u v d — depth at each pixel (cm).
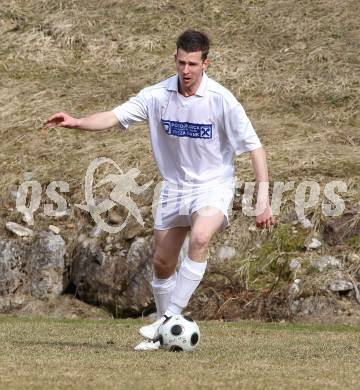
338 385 2378
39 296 4669
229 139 2869
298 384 2372
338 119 5644
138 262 4503
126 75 6306
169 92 2869
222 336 3506
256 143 2862
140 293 4472
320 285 4197
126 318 4494
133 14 6894
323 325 3966
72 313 4572
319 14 6725
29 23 6888
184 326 2894
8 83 6303
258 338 3438
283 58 6303
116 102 5969
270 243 4453
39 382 2352
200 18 6794
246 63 6247
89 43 6631
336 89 5931
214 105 2842
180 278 2881
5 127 5772
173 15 6838
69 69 6431
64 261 4716
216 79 6103
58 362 2678
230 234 4516
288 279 4288
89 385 2311
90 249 4647
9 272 4728
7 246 4769
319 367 2684
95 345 3117
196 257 2862
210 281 4369
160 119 2889
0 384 2322
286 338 3441
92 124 2891
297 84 6009
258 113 5756
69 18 6862
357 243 4375
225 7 6900
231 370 2578
